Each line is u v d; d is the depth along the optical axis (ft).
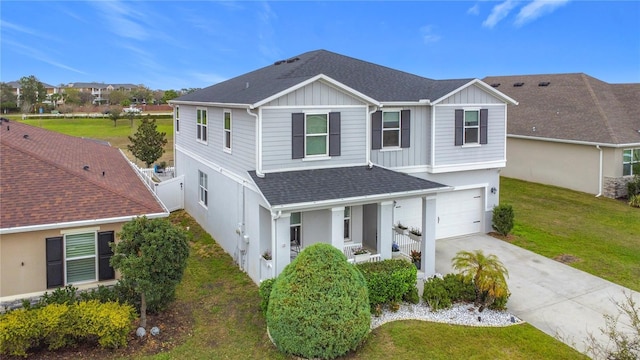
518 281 49.85
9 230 34.76
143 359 33.27
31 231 36.14
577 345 36.70
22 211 36.78
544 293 46.80
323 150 51.62
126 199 41.14
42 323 32.17
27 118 251.60
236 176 53.98
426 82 69.00
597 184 87.45
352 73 66.49
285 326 33.60
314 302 33.30
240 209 53.11
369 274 41.11
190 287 47.44
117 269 36.40
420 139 61.62
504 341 36.91
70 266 38.40
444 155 62.44
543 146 96.68
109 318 33.58
